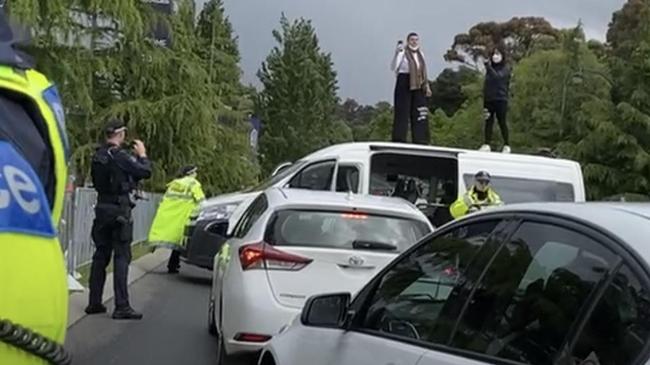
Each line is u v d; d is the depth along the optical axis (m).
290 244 7.75
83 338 9.56
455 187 13.41
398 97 16.83
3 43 2.51
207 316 11.49
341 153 13.30
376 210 8.02
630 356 2.59
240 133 41.97
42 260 2.40
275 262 7.68
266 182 14.70
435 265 3.96
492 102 17.14
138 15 24.20
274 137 79.75
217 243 14.09
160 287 14.27
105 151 10.29
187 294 13.60
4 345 2.30
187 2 30.38
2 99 2.45
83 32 22.91
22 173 2.39
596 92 39.88
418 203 13.43
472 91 56.97
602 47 57.28
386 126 76.88
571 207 3.33
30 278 2.36
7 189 2.33
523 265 3.33
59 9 20.08
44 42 20.50
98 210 10.39
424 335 3.70
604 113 36.47
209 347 9.56
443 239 4.04
